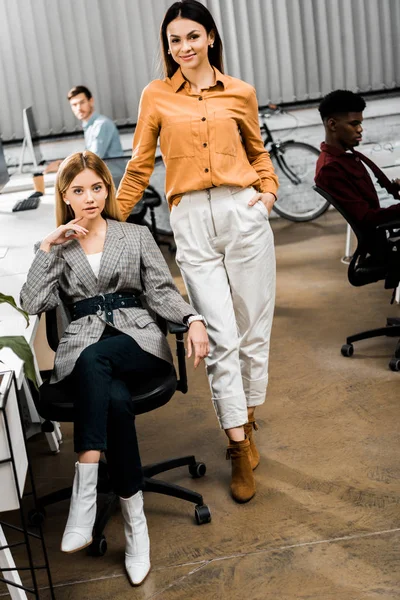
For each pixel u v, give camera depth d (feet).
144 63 21.38
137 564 7.41
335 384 11.30
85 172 7.86
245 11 21.63
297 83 22.38
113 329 7.93
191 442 10.07
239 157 8.25
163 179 22.71
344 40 22.18
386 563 7.22
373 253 11.40
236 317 8.66
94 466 6.98
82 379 7.18
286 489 8.68
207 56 8.22
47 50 21.09
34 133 18.57
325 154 11.64
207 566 7.48
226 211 8.12
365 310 14.40
